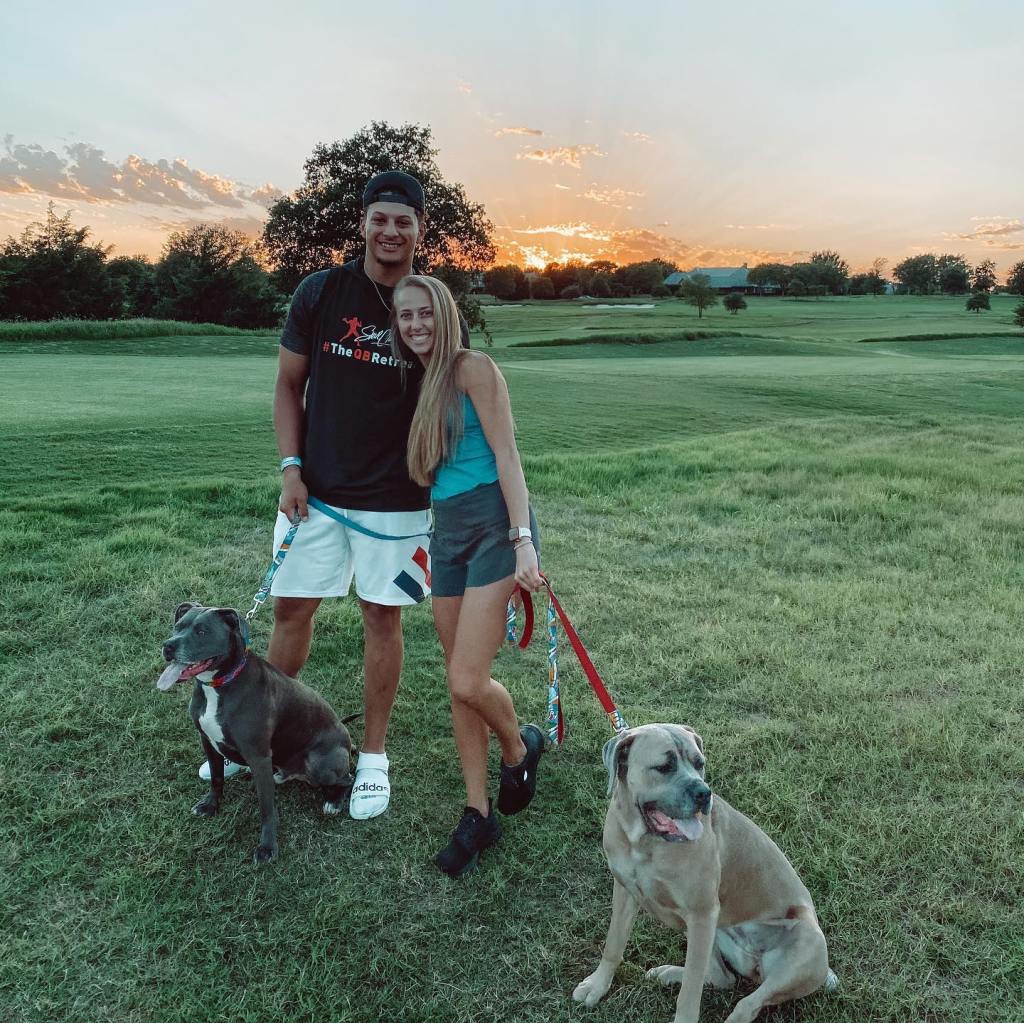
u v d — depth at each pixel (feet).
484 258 175.94
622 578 21.88
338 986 9.01
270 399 55.67
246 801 12.15
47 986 8.81
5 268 191.62
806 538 26.00
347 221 175.42
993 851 11.07
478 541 11.25
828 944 9.70
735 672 16.47
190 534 23.59
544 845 11.33
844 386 83.56
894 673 16.58
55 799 11.80
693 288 326.44
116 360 96.07
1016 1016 8.73
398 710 14.78
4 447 34.17
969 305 354.95
